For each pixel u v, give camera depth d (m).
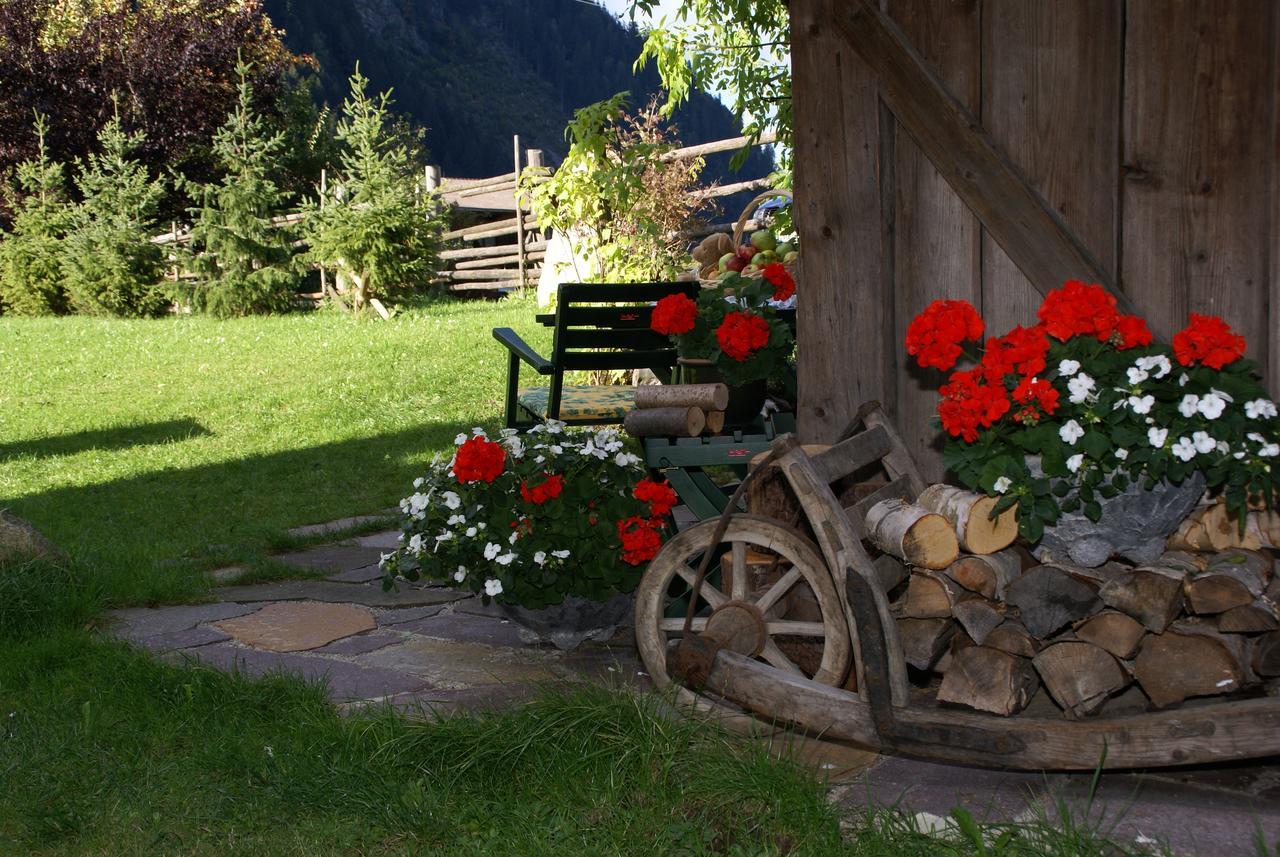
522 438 3.84
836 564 2.83
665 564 3.18
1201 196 2.92
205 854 2.47
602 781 2.63
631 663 3.76
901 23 3.32
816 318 3.56
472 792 2.67
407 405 10.20
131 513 6.84
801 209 3.54
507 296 17.66
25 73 24.64
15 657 3.74
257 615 4.54
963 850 2.29
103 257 17.47
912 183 3.37
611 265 9.82
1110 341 2.68
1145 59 2.96
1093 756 2.56
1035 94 3.13
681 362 3.89
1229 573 2.55
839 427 3.56
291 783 2.68
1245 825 2.42
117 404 10.76
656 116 10.18
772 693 2.96
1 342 14.55
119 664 3.58
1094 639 2.63
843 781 2.75
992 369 2.64
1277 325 2.84
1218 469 2.51
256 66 26.27
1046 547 2.72
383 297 15.98
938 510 2.81
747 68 7.64
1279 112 2.80
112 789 2.75
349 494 7.36
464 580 3.71
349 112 16.11
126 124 24.48
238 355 13.01
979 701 2.73
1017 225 3.17
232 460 8.48
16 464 8.45
